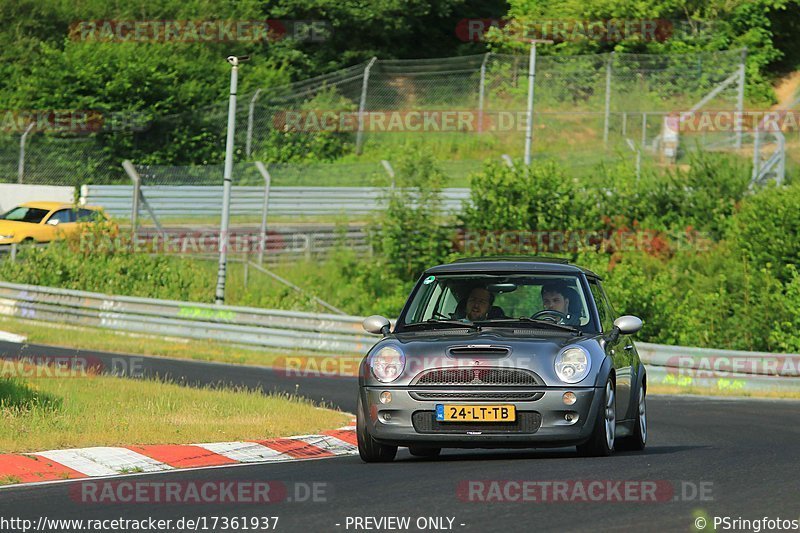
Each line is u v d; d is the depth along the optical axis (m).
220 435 43.22
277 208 125.94
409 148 120.38
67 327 100.00
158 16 163.38
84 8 162.50
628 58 167.38
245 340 94.00
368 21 176.88
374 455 38.22
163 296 110.19
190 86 152.62
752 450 40.72
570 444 36.38
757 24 173.38
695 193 115.50
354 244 120.31
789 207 104.56
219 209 125.06
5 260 112.56
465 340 37.16
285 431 45.50
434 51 184.25
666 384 78.44
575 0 172.88
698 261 106.81
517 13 178.62
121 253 114.31
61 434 40.59
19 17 160.75
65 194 132.88
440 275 41.09
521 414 35.97
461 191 123.38
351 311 110.81
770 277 97.38
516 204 114.69
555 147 154.12
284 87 156.75
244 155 147.50
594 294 40.97
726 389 76.38
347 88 168.50
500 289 40.28
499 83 167.38
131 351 88.25
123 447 39.75
